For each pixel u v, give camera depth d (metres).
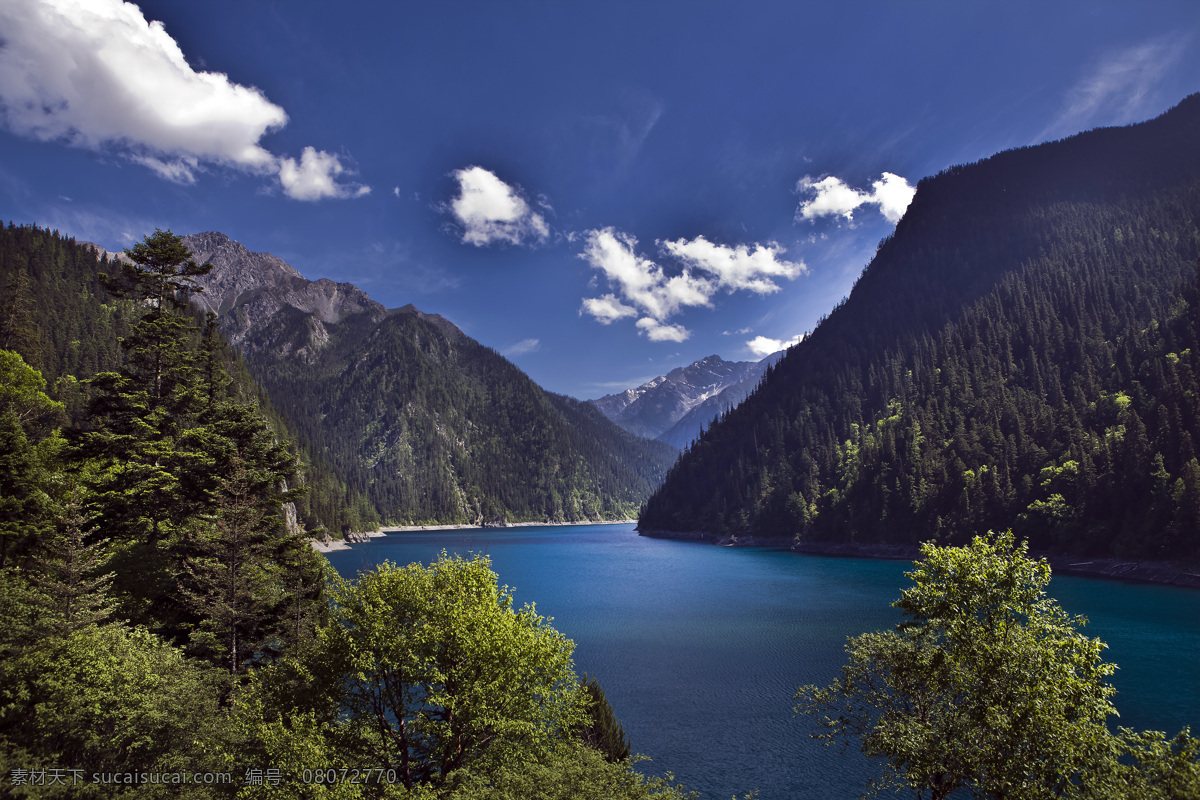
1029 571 16.73
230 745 19.98
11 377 50.22
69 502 29.69
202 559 33.00
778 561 139.50
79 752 19.83
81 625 24.20
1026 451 130.25
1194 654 49.41
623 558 152.88
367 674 22.80
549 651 24.27
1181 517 91.19
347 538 199.50
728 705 40.62
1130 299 180.38
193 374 43.31
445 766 22.72
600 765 20.36
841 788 29.75
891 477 152.38
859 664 21.66
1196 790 12.09
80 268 179.62
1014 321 197.38
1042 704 14.90
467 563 26.91
